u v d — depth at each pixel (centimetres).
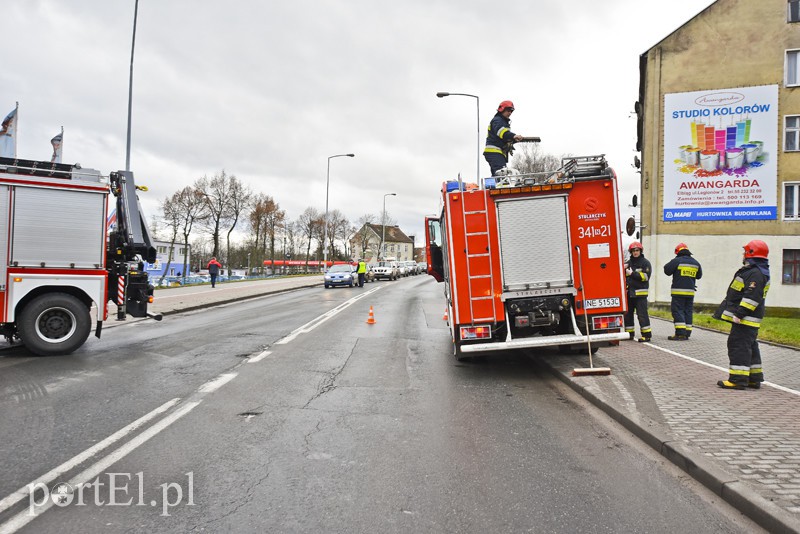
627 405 564
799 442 444
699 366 783
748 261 637
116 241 1016
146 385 675
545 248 746
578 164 751
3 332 891
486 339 753
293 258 8862
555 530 315
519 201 750
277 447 455
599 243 743
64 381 694
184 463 416
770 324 1465
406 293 2772
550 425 530
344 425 520
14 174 867
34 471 397
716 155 2212
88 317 911
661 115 2273
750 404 568
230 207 5631
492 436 495
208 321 1449
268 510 338
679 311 1062
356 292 2884
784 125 2162
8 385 671
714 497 365
